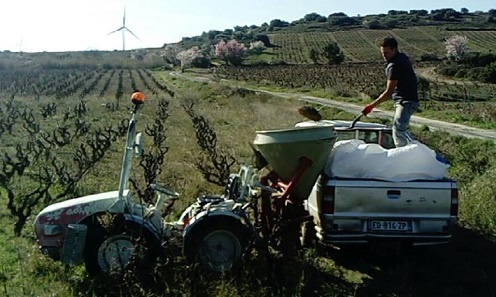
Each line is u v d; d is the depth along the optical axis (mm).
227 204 6695
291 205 6812
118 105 35500
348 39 139125
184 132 21281
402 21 163500
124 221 6301
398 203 7188
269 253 6590
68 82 62719
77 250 6148
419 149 7297
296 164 6590
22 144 18125
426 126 24156
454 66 76812
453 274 7211
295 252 6797
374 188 7145
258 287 6207
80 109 28156
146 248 6270
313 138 6469
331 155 7348
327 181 7164
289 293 6160
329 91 50781
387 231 7188
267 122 25078
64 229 6371
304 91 55406
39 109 32594
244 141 18078
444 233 7273
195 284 5934
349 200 7137
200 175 12055
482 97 48875
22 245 7754
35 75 75125
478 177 12023
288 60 112062
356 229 7164
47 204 9820
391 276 6957
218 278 6203
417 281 6969
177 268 6098
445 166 7488
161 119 24469
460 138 20156
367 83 64125
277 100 42562
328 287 6535
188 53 109875
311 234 8016
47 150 14414
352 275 7137
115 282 6023
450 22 158750
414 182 7215
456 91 54375
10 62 98062
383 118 28156
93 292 5941
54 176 12016
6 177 10984
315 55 105750
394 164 7227
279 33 162500
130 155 6441
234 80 73938
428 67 85438
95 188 11273
